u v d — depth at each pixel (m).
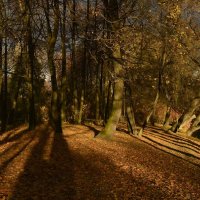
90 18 24.31
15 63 32.81
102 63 36.38
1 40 24.89
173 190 14.19
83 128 30.41
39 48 28.84
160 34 27.77
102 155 19.16
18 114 39.94
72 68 35.06
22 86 39.16
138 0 26.20
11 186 11.85
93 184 13.30
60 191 11.94
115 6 24.02
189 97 46.47
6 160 15.70
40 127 28.53
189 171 19.39
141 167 17.64
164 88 43.47
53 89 25.58
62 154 18.05
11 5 23.64
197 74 43.44
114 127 25.50
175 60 33.00
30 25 24.45
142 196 12.59
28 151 18.20
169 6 26.72
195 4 30.48
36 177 13.27
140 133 31.22
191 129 42.22
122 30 23.06
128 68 25.56
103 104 42.34
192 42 32.34
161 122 56.56
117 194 12.41
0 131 29.80
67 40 31.83
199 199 13.55
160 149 26.20
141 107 50.19
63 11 23.00
